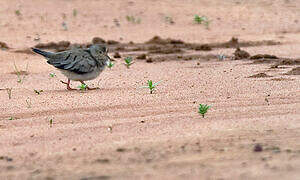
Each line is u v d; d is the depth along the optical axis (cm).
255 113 1745
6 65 3028
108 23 4531
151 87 2158
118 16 4756
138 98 2070
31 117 1838
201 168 1205
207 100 1995
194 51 3503
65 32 4194
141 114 1809
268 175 1127
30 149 1428
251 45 3712
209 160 1265
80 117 1800
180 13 4894
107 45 3812
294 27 4456
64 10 4859
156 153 1341
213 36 4138
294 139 1419
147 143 1435
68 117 1808
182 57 3244
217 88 2220
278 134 1474
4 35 3991
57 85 2483
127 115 1805
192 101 1988
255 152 1315
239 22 4650
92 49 2372
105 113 1844
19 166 1287
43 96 2188
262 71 2611
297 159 1238
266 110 1784
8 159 1343
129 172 1200
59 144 1464
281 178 1099
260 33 4241
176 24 4566
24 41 3819
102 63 2400
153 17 4756
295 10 5053
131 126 1639
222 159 1268
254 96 2028
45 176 1201
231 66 2839
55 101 2075
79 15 4728
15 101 2103
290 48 3509
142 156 1321
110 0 5259
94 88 2339
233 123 1614
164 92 2178
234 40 3862
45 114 1873
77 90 2322
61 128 1655
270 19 4747
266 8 5122
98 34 4175
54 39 3931
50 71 2886
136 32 4284
